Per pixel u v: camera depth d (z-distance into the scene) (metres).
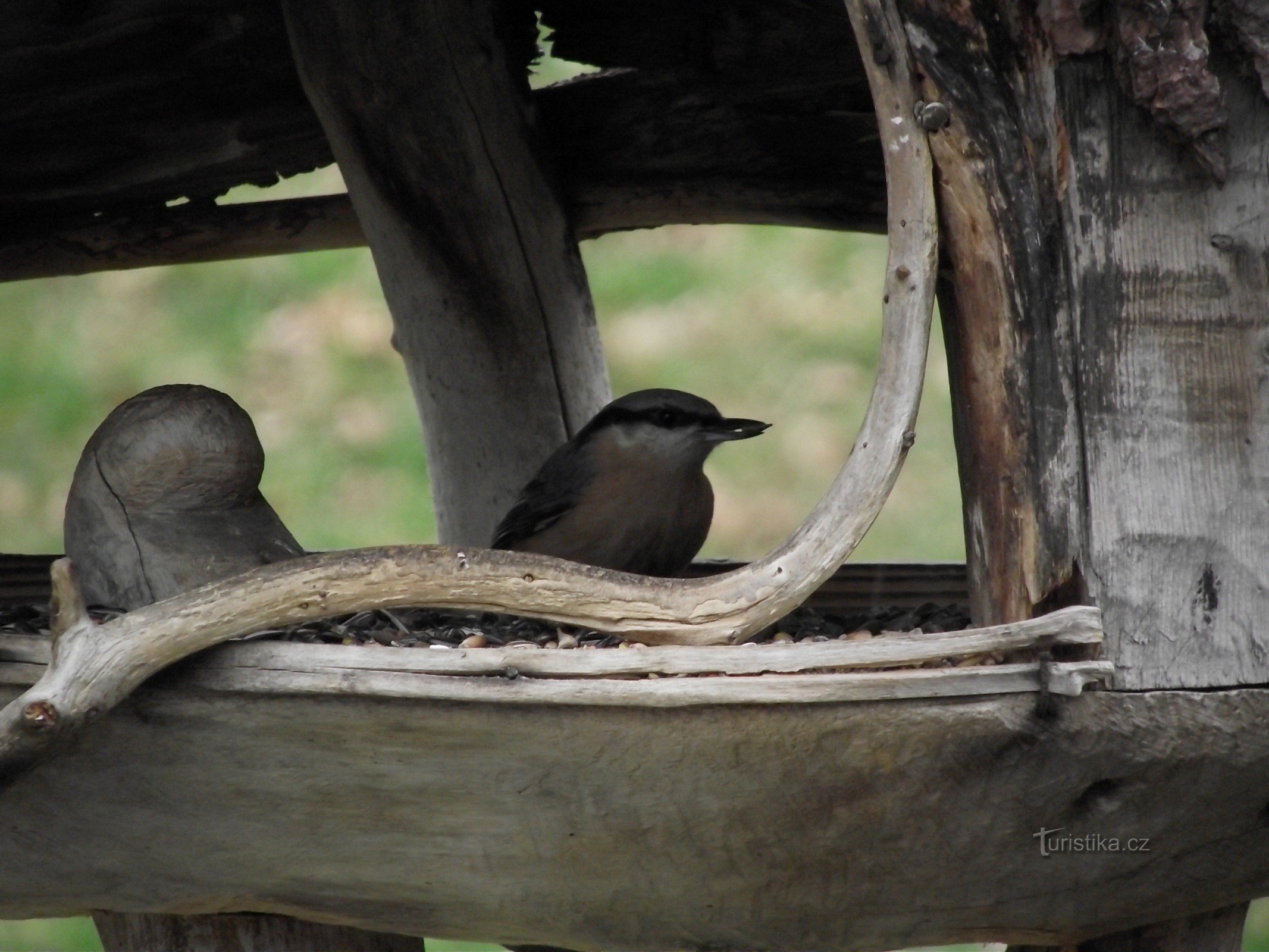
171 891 4.96
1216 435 4.69
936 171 4.68
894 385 4.64
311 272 17.16
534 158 7.43
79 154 7.59
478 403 7.74
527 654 4.40
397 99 7.12
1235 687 4.72
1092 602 4.67
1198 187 4.64
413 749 4.47
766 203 7.65
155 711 4.38
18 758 4.12
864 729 4.51
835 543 4.59
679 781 4.57
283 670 4.37
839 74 7.27
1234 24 4.56
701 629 4.57
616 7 7.39
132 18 7.13
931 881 4.95
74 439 15.11
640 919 5.01
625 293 17.06
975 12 4.60
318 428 15.20
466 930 5.09
